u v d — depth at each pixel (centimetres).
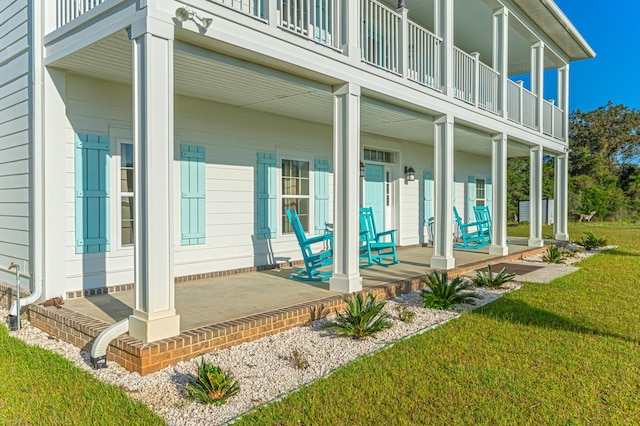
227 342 361
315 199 773
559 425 247
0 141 541
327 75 479
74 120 479
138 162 333
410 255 865
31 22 466
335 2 513
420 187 1070
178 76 469
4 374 319
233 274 634
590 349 367
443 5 696
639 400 277
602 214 2550
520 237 1333
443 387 294
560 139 1182
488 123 808
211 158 609
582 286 621
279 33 423
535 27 980
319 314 446
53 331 412
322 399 276
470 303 509
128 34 344
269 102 605
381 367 326
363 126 788
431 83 709
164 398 279
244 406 270
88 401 275
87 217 490
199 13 354
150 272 326
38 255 458
